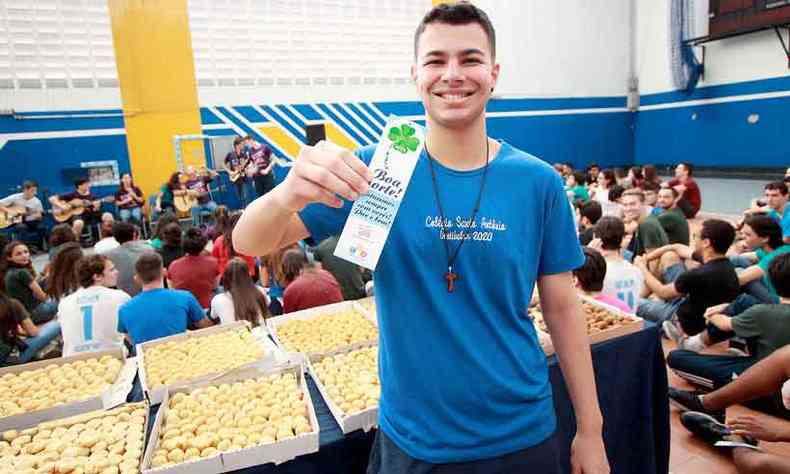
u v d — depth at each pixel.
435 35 0.83
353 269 3.23
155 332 2.20
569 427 1.67
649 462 1.86
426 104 0.88
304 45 9.11
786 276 2.10
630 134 12.76
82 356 1.78
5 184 7.51
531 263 0.93
